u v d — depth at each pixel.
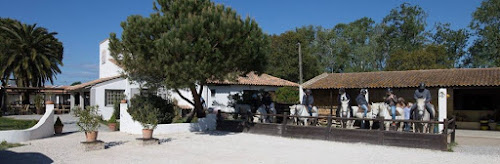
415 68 35.56
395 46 47.28
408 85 19.44
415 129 13.87
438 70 22.11
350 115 15.83
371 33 53.34
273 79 31.08
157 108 17.27
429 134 12.22
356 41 53.25
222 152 11.69
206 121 18.73
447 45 45.41
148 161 10.10
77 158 10.52
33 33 32.09
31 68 32.22
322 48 51.03
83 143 11.83
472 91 22.61
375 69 48.38
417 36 46.97
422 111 12.91
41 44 32.50
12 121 20.09
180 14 13.88
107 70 28.27
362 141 13.70
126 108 17.77
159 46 13.03
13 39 31.19
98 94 23.67
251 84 27.27
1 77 31.41
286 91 27.67
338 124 20.08
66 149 12.09
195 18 13.27
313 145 13.34
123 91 24.75
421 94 13.57
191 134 16.78
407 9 47.94
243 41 14.05
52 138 15.01
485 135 16.75
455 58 45.00
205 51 13.16
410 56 36.47
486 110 22.03
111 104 24.19
